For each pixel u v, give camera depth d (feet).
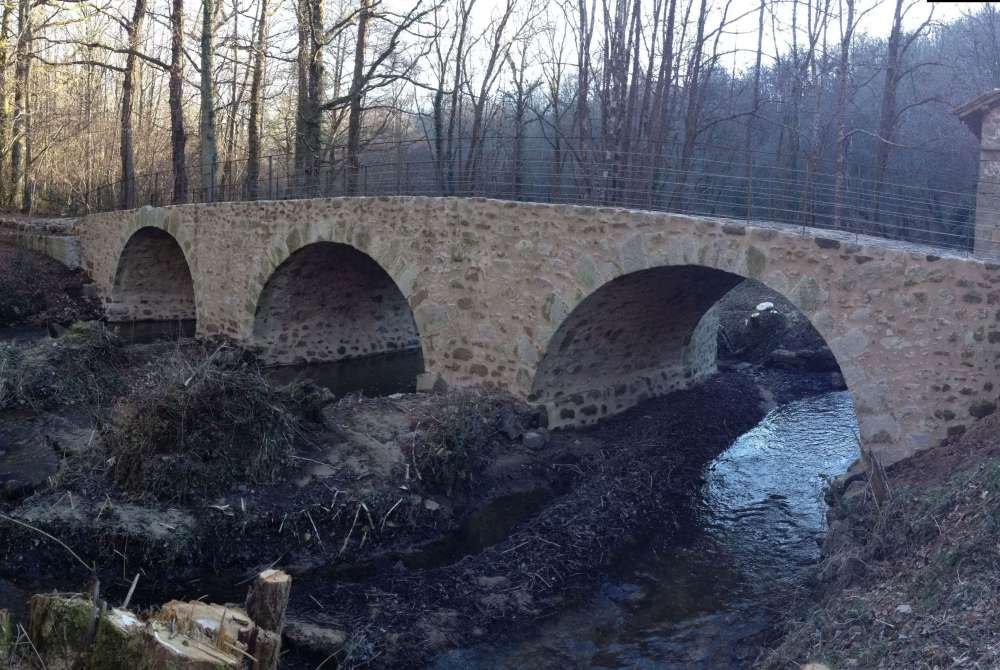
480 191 50.37
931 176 69.82
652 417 43.11
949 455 25.98
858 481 28.60
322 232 48.21
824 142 69.97
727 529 31.48
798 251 30.22
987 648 15.15
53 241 76.69
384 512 29.32
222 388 29.63
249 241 54.39
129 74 78.59
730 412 46.21
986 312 26.81
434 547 29.14
